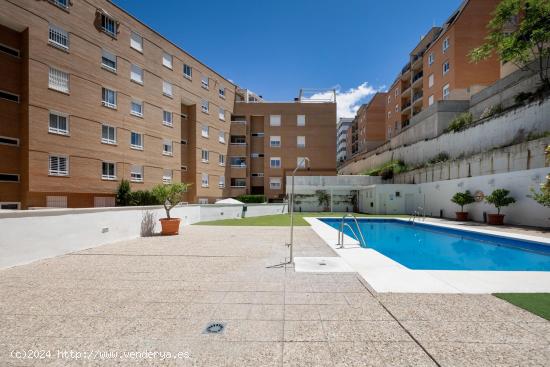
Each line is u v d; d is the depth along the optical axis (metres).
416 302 3.91
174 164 25.69
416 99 36.94
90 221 8.50
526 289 4.43
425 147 24.28
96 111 19.11
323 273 5.42
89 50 18.73
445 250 9.96
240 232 12.02
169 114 25.47
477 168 16.70
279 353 2.68
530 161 13.20
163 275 5.39
